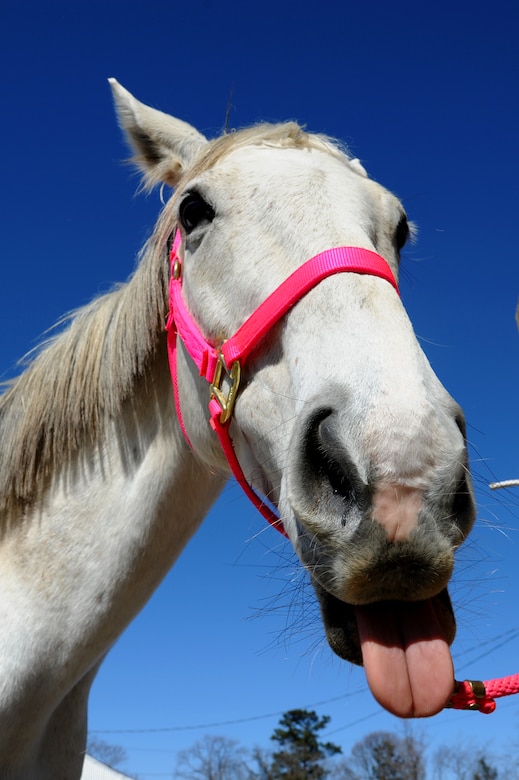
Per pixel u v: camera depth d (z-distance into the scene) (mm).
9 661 2111
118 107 2643
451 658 1489
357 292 1751
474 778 27109
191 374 2176
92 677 2438
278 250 1926
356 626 1604
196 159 2312
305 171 2053
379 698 1451
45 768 2270
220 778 25953
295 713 29500
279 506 1819
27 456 2340
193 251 2148
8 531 2334
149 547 2244
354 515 1477
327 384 1621
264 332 1868
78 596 2186
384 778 28047
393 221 2168
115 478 2271
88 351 2395
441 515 1439
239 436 2018
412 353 1620
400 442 1455
